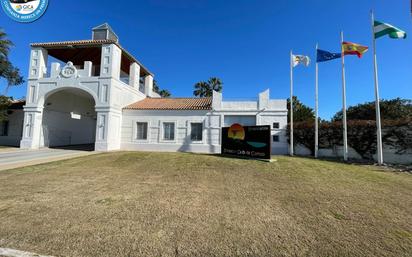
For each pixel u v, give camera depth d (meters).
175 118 20.39
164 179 8.66
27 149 18.88
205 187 7.65
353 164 14.32
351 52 15.82
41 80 20.02
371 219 5.23
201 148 19.75
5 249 3.69
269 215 5.35
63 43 20.03
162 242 4.02
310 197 6.78
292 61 17.78
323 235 4.40
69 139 24.05
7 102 21.70
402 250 3.92
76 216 5.07
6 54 24.02
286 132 19.20
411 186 8.58
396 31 13.95
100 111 18.94
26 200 6.05
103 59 19.53
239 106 20.00
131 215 5.17
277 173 9.98
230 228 4.62
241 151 14.37
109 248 3.79
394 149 16.33
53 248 3.76
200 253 3.73
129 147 20.44
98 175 9.20
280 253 3.78
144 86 27.28
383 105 31.66
